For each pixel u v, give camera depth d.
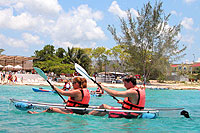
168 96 15.03
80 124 4.82
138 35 32.72
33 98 11.12
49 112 6.02
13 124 4.73
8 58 38.00
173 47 31.42
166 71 34.00
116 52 44.66
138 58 33.03
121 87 24.22
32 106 6.37
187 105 9.64
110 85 26.80
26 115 5.71
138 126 4.78
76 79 6.09
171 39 31.36
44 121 5.05
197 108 8.54
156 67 33.56
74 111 5.93
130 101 5.60
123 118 5.51
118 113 5.55
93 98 11.95
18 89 17.45
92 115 5.77
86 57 48.25
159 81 44.22
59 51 50.38
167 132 4.36
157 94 16.97
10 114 5.85
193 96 15.19
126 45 33.16
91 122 5.04
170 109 6.22
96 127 4.59
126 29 32.56
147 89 24.02
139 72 35.16
